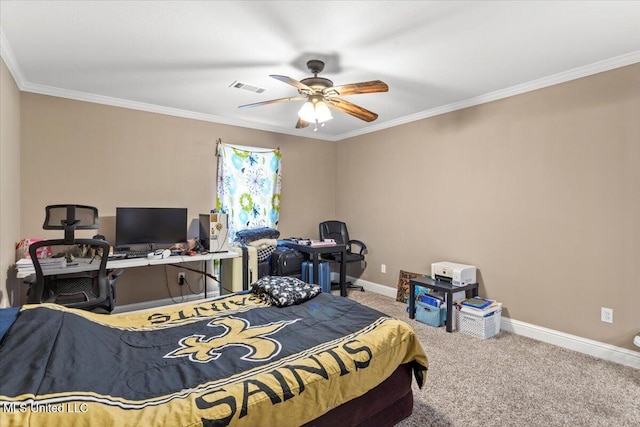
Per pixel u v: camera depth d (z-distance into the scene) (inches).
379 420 68.2
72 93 132.5
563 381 91.4
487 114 135.9
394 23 83.6
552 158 117.1
